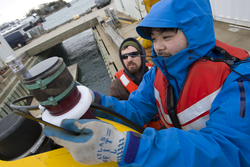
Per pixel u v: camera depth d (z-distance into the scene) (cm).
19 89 1052
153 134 65
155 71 112
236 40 333
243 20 360
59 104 61
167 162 58
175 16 70
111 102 101
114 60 571
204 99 74
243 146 59
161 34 76
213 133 62
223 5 402
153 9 76
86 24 1441
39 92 58
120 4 1259
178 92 88
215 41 79
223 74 71
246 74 63
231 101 62
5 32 2319
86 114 68
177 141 61
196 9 69
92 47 1617
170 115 90
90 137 56
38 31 2034
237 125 59
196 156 58
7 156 72
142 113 113
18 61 57
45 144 77
